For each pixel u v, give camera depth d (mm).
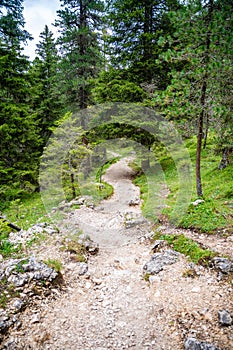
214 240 6180
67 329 3930
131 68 15031
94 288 5191
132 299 4734
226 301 4121
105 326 4035
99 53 17484
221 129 6727
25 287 4551
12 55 13484
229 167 11227
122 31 15125
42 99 17672
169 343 3574
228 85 6043
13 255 6012
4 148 13258
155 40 14188
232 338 3400
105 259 6652
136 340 3713
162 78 14703
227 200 8312
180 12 6070
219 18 5504
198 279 4871
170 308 4281
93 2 16125
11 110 12727
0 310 3990
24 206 12102
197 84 7113
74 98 17734
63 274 5453
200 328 3691
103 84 15344
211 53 6039
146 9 14484
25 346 3525
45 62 18375
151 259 6004
